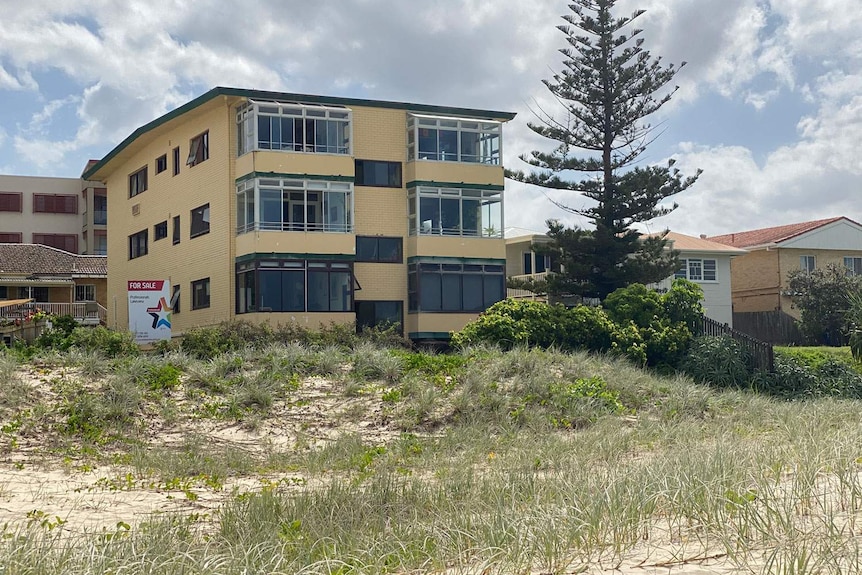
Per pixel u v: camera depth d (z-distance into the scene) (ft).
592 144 136.26
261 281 111.86
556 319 102.63
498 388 67.26
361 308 120.47
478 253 124.57
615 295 108.78
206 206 123.85
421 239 121.49
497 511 29.04
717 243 169.27
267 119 114.62
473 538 26.96
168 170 135.13
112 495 39.81
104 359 66.44
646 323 106.73
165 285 106.83
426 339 120.47
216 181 120.67
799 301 160.04
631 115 134.21
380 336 109.40
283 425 59.21
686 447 44.93
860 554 22.76
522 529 26.45
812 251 172.96
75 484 42.32
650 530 26.86
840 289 156.15
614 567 23.41
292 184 114.83
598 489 30.19
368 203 121.70
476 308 123.85
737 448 40.75
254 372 67.36
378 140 122.72
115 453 51.31
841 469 32.01
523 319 101.76
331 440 56.49
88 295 180.65
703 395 73.26
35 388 58.80
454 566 25.32
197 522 33.99
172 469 46.03
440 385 66.59
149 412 58.59
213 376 65.31
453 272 122.93
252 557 25.64
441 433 59.52
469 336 100.27
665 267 132.57
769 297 171.63
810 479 31.37
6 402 56.03
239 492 40.93
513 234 154.92
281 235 113.19
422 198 122.31
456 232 124.26
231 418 59.47
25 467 45.98
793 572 21.34
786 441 46.85
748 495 28.60
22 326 101.91
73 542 28.35
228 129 117.80
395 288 122.21
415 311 121.19
